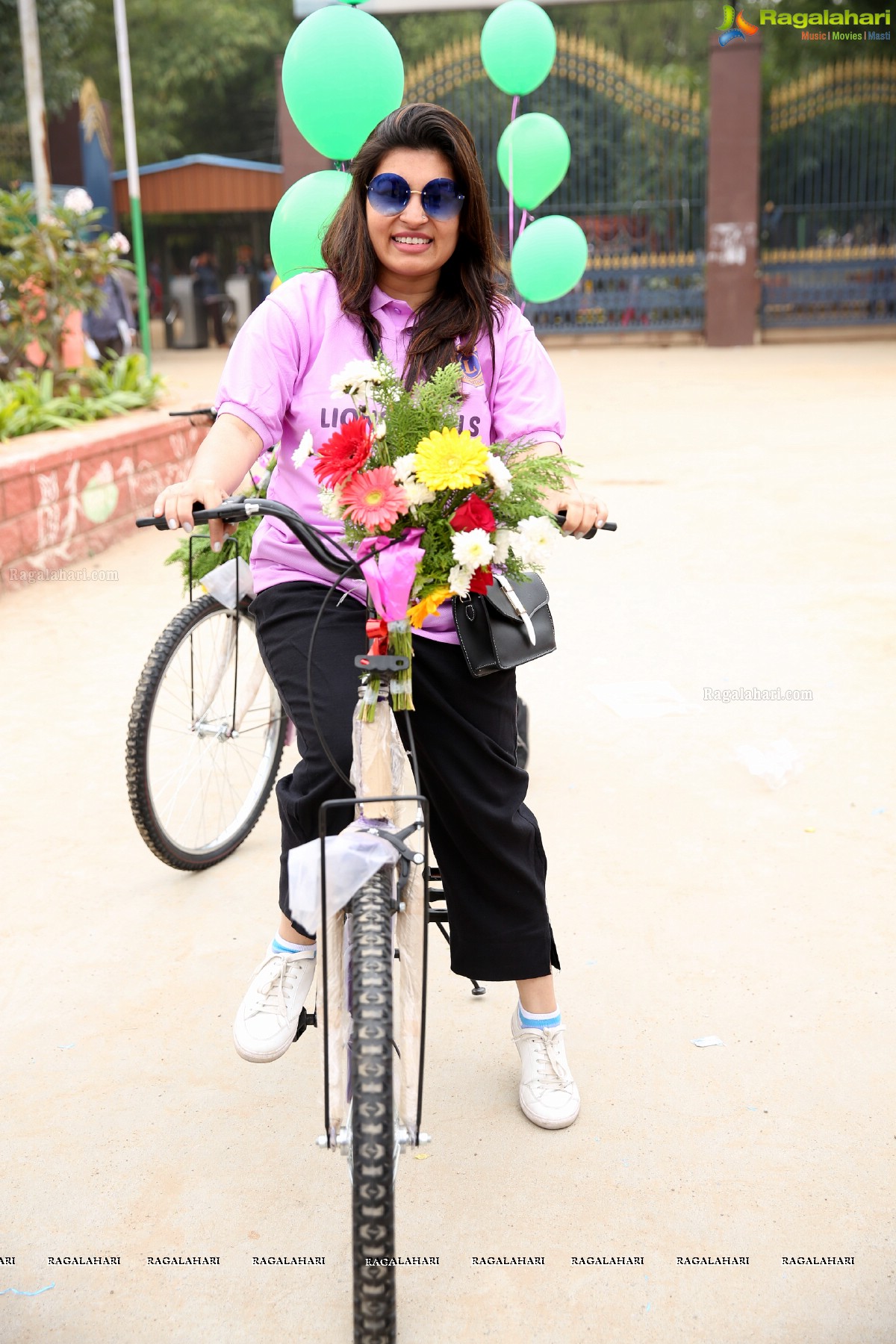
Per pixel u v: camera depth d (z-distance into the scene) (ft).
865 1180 6.78
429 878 7.20
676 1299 6.04
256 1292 6.16
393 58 11.30
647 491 24.32
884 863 10.24
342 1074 6.09
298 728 6.77
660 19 95.61
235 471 6.64
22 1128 7.36
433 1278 6.19
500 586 6.82
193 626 9.94
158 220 81.61
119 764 12.57
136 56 89.76
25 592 18.80
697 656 15.16
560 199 57.62
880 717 13.12
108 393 26.08
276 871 10.57
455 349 6.87
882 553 19.29
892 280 57.11
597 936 9.28
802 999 8.47
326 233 7.38
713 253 55.72
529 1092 7.36
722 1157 7.00
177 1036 8.26
